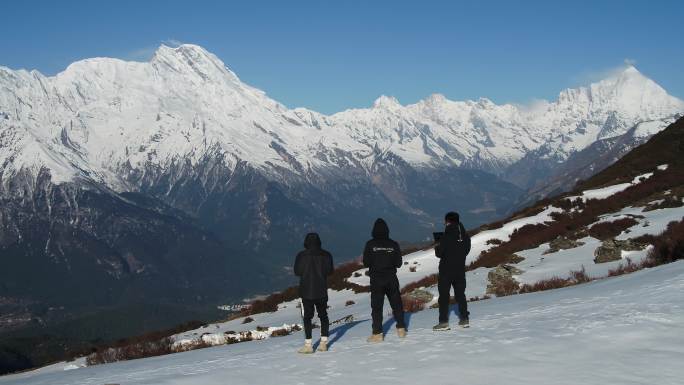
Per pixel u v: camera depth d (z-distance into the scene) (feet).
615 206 144.66
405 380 28.76
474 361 31.09
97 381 39.75
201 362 45.78
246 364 39.06
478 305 62.13
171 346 80.23
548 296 58.13
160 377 36.83
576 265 93.86
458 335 39.75
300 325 88.48
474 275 107.65
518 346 33.30
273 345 53.57
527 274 94.12
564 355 30.27
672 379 25.11
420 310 76.18
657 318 34.91
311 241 42.34
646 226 106.73
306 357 39.17
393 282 42.93
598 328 34.65
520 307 51.80
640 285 49.24
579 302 47.06
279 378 32.17
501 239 152.66
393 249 42.96
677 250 69.97
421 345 37.73
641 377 25.67
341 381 29.84
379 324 42.60
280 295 144.87
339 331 55.36
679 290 42.37
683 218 97.09
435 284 105.19
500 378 27.48
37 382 46.37
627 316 36.58
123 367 53.11
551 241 122.11
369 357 35.83
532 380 26.71
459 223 44.34
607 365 27.73
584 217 139.03
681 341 30.27
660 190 144.87
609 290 51.11
